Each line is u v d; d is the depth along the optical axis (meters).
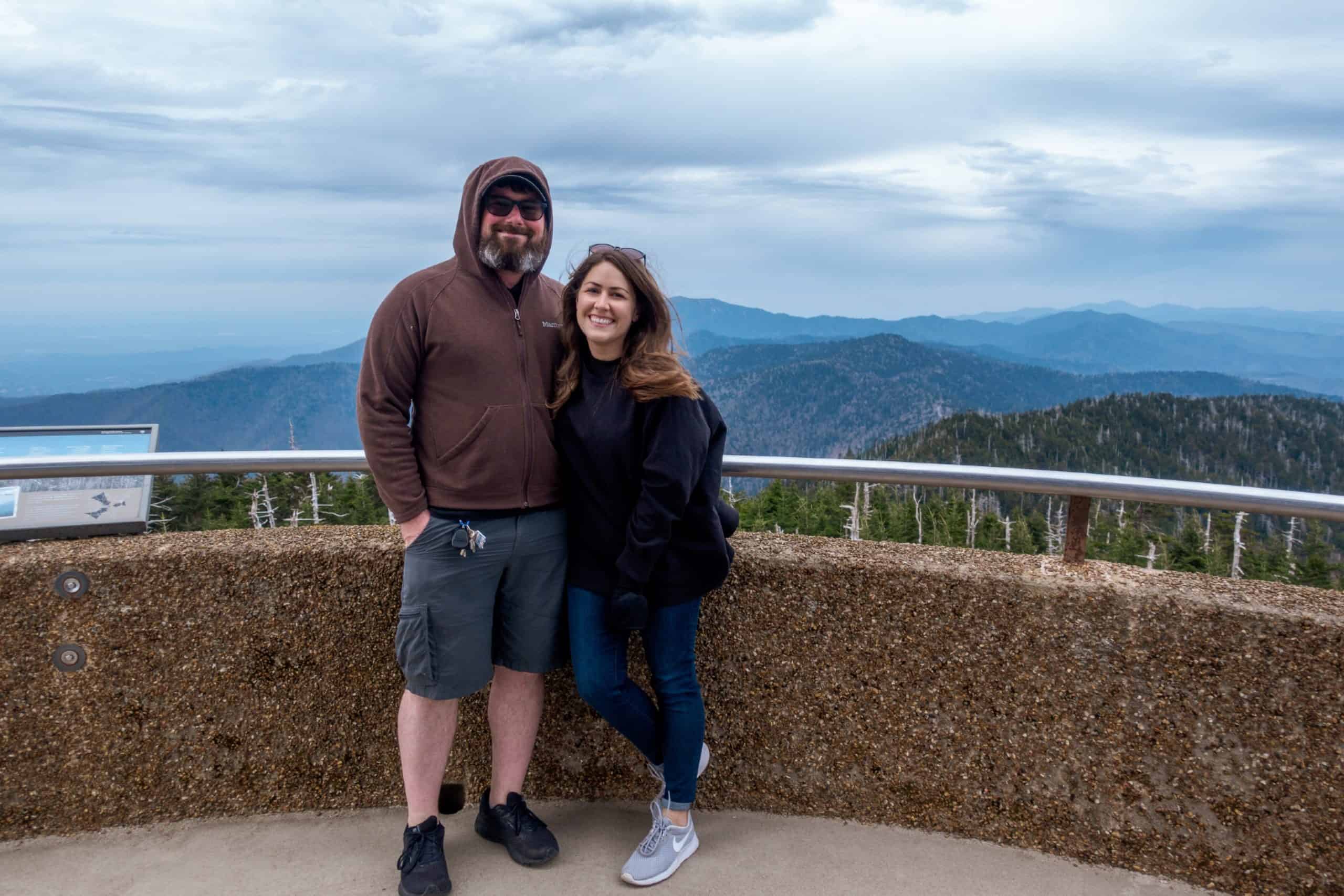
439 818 2.27
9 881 1.95
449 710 2.03
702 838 2.15
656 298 1.85
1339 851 1.83
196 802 2.20
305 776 2.23
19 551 2.10
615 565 1.92
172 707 2.15
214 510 9.62
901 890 1.93
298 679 2.20
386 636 2.20
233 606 2.15
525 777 2.36
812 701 2.19
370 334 1.84
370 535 2.28
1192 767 1.92
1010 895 1.92
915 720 2.12
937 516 24.72
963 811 2.11
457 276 1.89
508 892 1.94
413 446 1.92
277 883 1.96
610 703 1.98
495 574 1.94
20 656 2.06
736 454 2.16
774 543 2.29
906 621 2.09
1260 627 1.84
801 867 2.02
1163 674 1.92
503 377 1.88
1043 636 2.00
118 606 2.09
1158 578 2.00
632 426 1.85
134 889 1.93
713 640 2.22
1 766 2.09
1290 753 1.84
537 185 1.83
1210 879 1.93
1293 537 19.62
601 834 2.19
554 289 2.06
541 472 1.95
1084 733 1.99
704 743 2.17
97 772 2.13
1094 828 2.01
